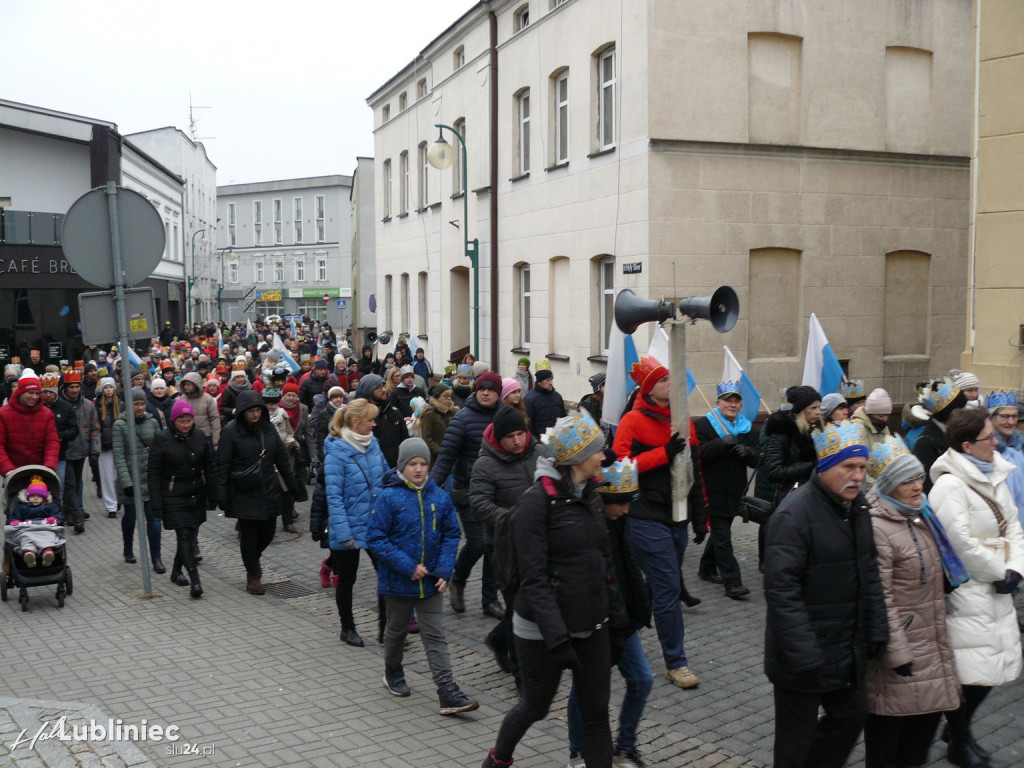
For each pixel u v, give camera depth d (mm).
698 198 15719
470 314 26750
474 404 8008
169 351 29766
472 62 23703
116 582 9594
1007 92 10766
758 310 16250
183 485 9000
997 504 4996
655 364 6355
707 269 15828
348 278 83750
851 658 4203
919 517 4547
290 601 8852
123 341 8922
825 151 16359
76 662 6938
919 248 17188
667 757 5230
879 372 17031
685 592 8125
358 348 49750
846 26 16438
